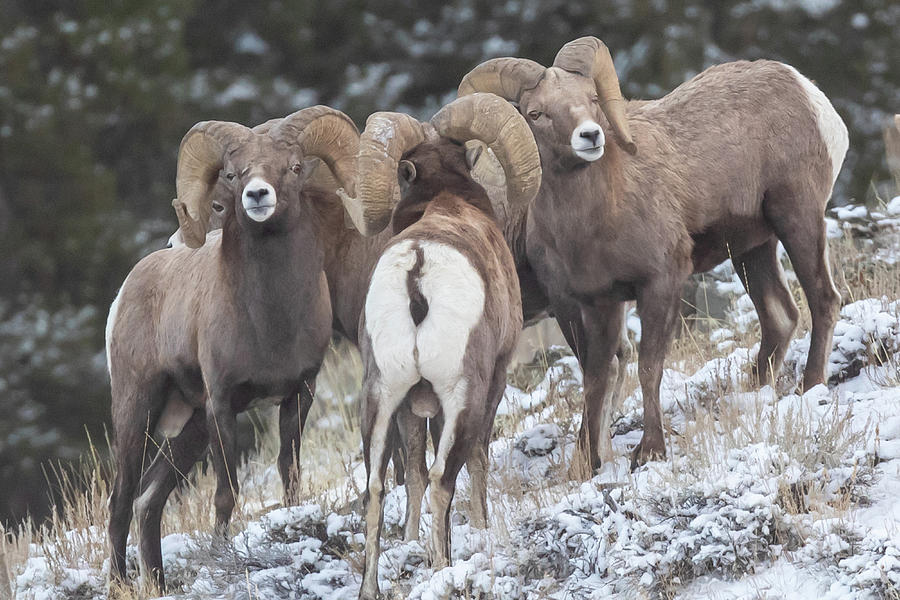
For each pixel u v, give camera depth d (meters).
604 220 28.55
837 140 31.95
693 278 41.38
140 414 29.89
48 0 79.19
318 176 29.03
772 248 32.78
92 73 77.25
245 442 60.81
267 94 79.94
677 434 29.97
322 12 84.06
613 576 22.59
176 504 35.81
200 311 28.34
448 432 22.56
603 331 29.84
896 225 41.28
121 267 72.81
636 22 79.56
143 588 27.61
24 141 72.69
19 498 66.06
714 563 22.17
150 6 79.06
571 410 34.75
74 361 68.88
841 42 82.25
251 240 27.05
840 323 32.41
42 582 29.66
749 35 81.75
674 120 30.70
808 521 22.67
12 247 71.81
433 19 85.44
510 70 28.47
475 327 22.84
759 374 32.34
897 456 24.94
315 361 28.34
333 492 32.94
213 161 27.56
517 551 23.97
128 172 77.81
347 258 31.11
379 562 24.50
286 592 24.88
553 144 27.80
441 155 26.45
